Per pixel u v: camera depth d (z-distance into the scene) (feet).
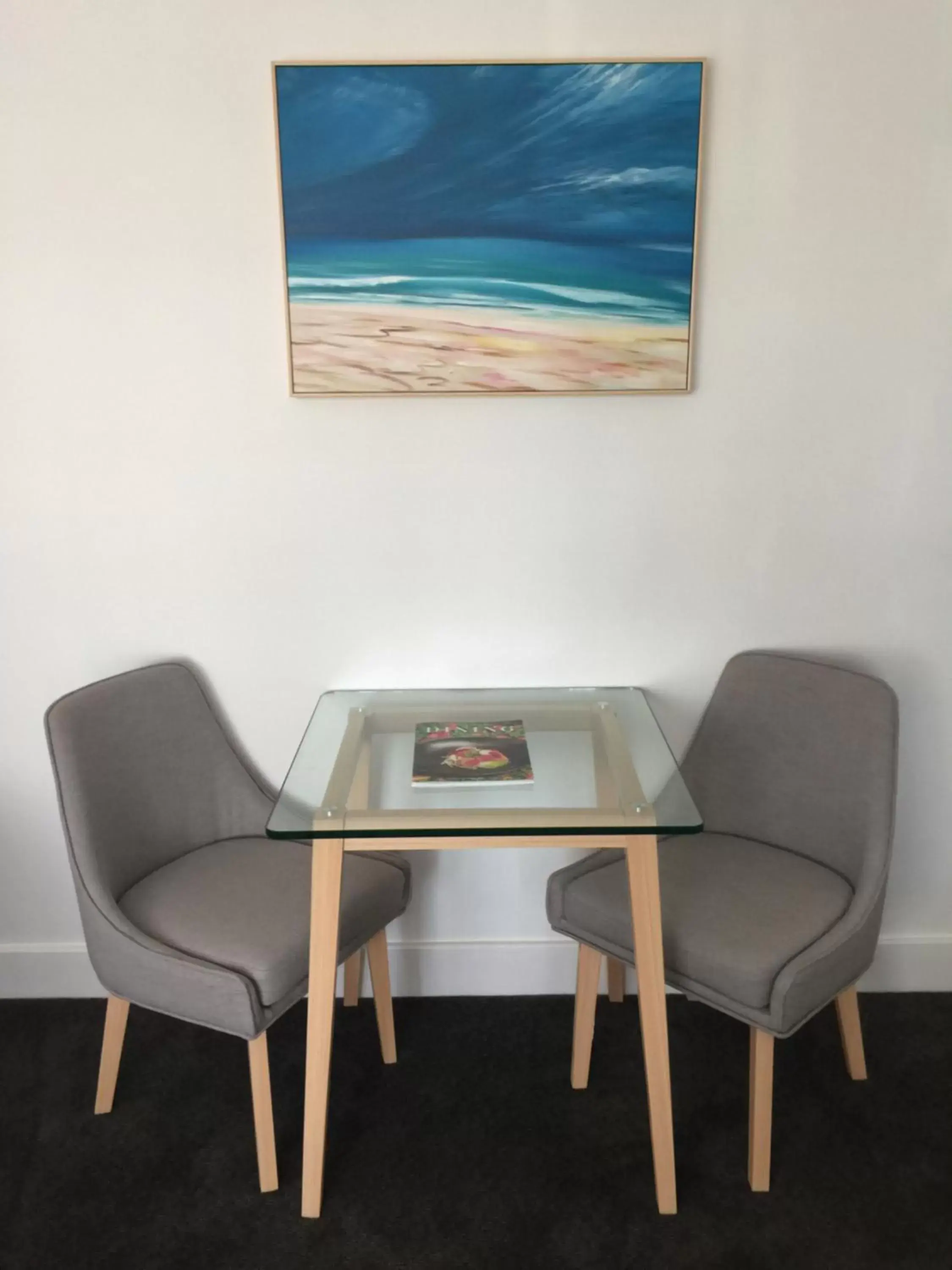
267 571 6.42
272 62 5.59
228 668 6.61
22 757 6.75
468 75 5.58
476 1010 7.06
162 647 6.56
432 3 5.54
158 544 6.36
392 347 5.96
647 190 5.74
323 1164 5.39
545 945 7.10
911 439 6.19
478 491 6.28
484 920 7.08
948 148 5.73
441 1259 5.08
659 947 5.09
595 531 6.36
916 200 5.81
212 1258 5.10
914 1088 6.20
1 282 5.90
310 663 6.61
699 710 6.71
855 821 5.82
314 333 5.92
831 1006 6.98
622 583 6.46
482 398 6.12
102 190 5.78
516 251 5.82
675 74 5.57
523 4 5.54
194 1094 6.26
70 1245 5.18
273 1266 5.05
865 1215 5.30
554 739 5.83
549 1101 6.16
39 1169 5.68
